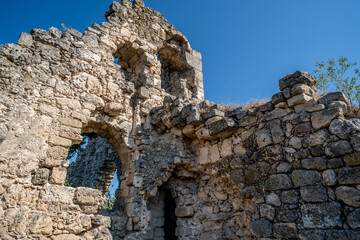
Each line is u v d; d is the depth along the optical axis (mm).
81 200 5629
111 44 7723
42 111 5684
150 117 7758
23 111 5414
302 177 4590
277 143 5168
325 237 4070
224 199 6324
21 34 6000
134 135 7277
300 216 4453
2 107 5199
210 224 6469
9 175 4867
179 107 6961
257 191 5246
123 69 9242
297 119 4957
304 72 5168
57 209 5270
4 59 5547
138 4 9242
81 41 6996
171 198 8016
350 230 3863
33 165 5203
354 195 3957
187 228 6883
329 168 4328
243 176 5625
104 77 7133
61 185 5504
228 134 6215
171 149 7156
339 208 4047
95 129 7164
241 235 5648
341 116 4492
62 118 5941
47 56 6191
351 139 4211
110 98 7023
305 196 4469
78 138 6043
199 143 7164
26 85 5641
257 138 5551
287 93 5199
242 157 5766
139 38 8656
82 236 5512
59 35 6641
